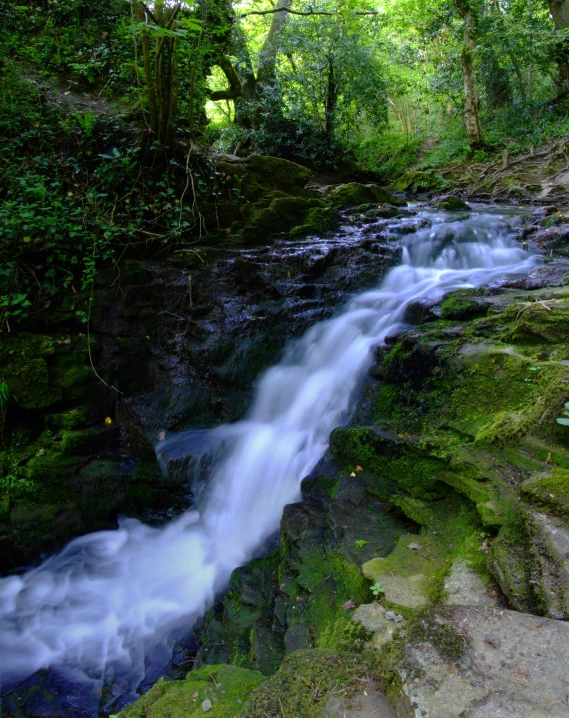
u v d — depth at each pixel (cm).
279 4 1413
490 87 1461
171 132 642
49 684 366
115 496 489
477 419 329
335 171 1319
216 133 1332
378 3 1600
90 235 551
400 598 224
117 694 345
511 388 326
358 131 1486
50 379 512
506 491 263
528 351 345
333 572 270
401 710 161
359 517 307
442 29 1481
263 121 1312
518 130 1290
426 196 1165
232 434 490
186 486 470
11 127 609
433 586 229
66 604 436
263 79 1384
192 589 412
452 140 1401
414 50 1619
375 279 583
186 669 330
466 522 270
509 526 238
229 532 436
